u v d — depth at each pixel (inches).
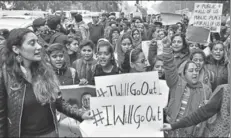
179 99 146.4
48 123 106.6
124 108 112.6
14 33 102.4
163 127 113.9
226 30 392.5
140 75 112.5
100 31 440.5
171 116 147.2
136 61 177.9
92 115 112.2
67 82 164.6
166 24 535.8
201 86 148.0
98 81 113.0
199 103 145.3
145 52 227.5
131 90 112.8
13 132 102.6
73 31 399.2
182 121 116.4
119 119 112.0
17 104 101.1
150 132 111.6
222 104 117.1
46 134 105.6
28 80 103.9
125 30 454.9
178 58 202.7
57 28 269.4
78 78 173.3
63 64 166.4
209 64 201.3
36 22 251.0
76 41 235.3
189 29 253.3
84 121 112.8
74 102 130.6
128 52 182.7
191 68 146.8
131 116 112.2
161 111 112.0
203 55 183.8
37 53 103.8
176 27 382.0
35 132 103.9
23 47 101.6
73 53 236.5
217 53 196.9
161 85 112.4
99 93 112.9
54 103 108.1
